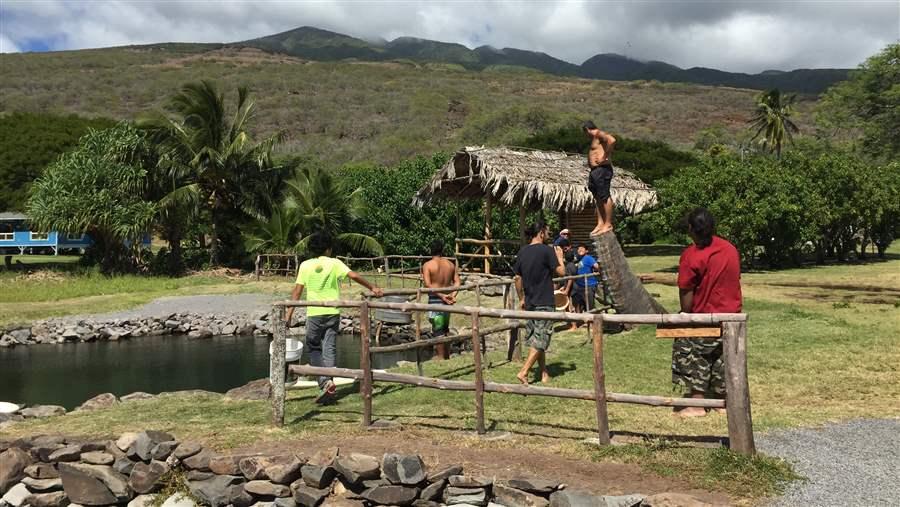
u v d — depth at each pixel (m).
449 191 22.22
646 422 6.25
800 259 29.44
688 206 24.30
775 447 5.50
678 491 4.66
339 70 131.62
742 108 115.94
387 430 6.25
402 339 16.84
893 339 10.30
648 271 25.14
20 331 18.34
